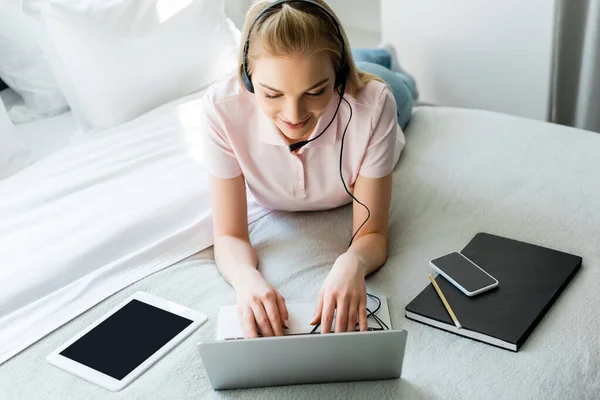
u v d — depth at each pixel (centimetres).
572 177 141
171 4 180
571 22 192
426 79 225
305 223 136
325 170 127
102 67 168
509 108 212
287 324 106
